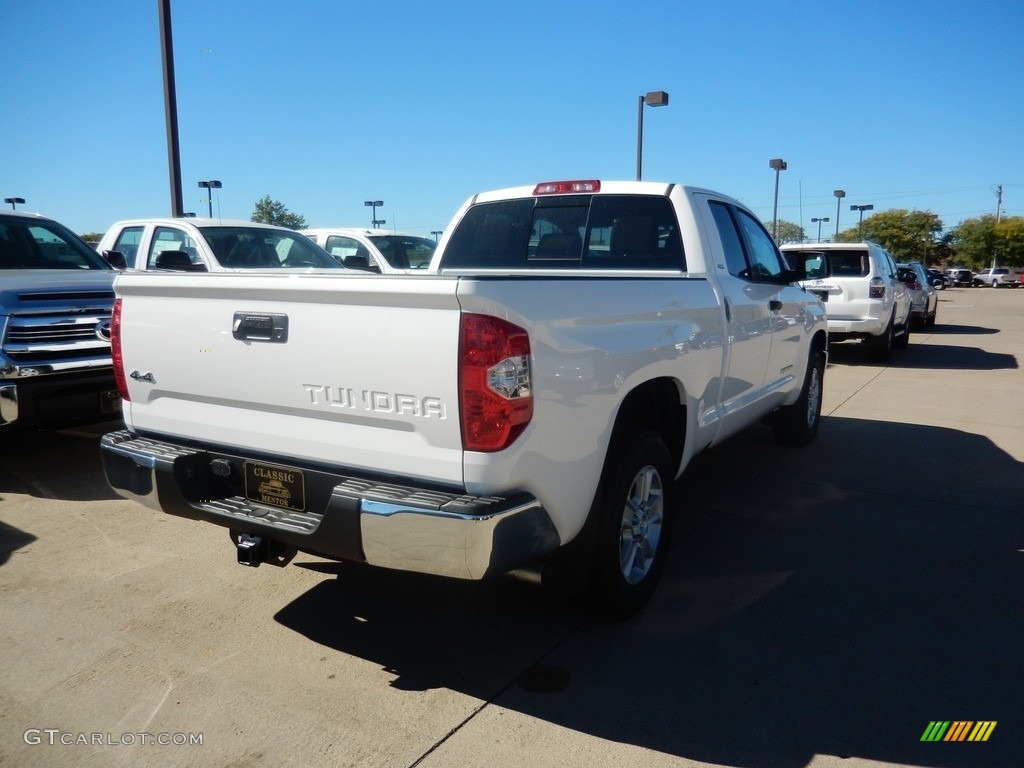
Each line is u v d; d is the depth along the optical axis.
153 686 3.25
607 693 3.20
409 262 13.01
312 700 3.15
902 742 2.89
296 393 3.14
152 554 4.60
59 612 3.88
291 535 3.08
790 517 5.25
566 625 3.77
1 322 5.52
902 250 72.19
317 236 12.64
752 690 3.21
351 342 2.96
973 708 3.10
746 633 3.68
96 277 6.32
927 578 4.29
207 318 3.35
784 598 4.05
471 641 3.62
